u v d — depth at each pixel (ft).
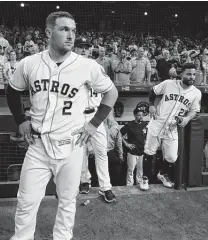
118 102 18.21
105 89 6.19
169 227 8.34
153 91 11.50
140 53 23.13
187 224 8.51
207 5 46.96
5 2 40.60
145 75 23.15
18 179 10.12
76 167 6.40
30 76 5.81
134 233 8.03
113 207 9.34
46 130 5.95
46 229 8.13
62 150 6.12
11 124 9.46
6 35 38.99
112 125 14.06
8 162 10.32
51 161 6.16
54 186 9.84
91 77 6.03
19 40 39.06
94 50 21.20
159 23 44.75
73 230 8.07
